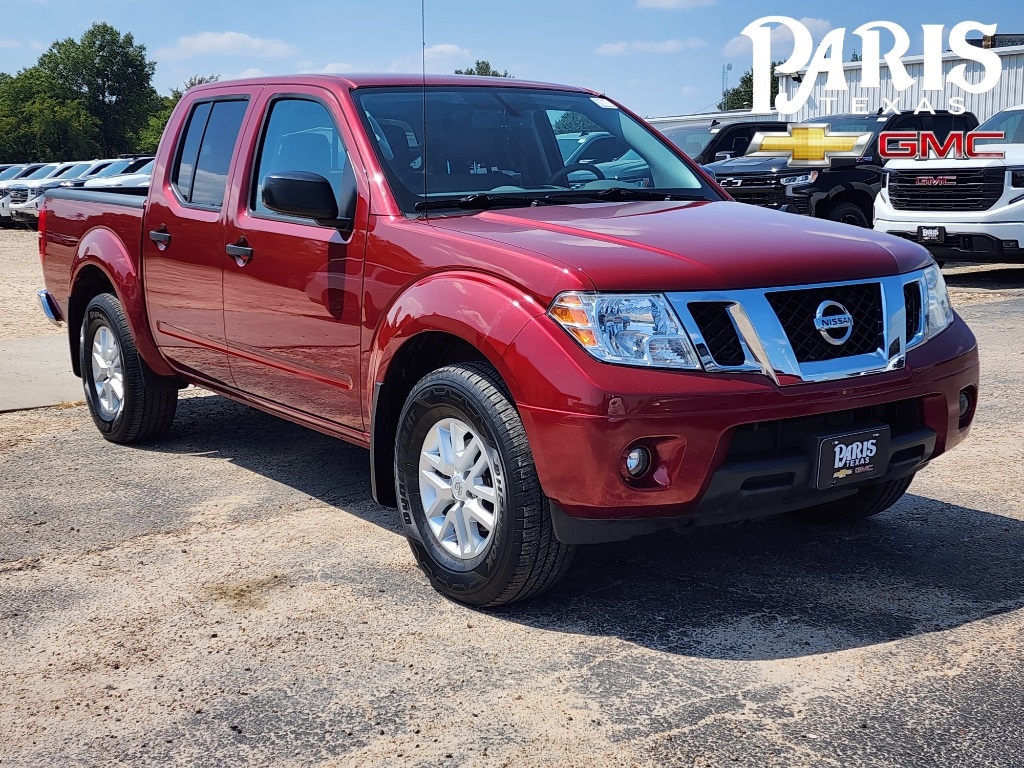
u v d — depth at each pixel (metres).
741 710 2.92
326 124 4.41
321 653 3.35
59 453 5.83
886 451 3.48
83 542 4.40
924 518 4.48
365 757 2.74
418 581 3.92
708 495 3.22
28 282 15.38
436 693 3.07
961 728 2.80
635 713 2.92
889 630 3.40
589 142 4.75
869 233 3.89
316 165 4.41
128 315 5.54
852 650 3.27
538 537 3.39
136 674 3.24
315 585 3.89
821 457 3.32
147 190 5.76
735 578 3.88
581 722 2.88
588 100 5.04
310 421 4.54
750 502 3.31
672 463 3.17
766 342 3.26
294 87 4.66
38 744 2.86
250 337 4.69
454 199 4.09
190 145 5.25
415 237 3.78
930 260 3.89
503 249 3.47
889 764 2.64
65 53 117.19
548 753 2.73
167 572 4.05
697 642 3.36
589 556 4.12
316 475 5.32
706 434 3.16
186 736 2.88
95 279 6.06
